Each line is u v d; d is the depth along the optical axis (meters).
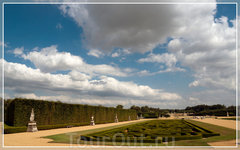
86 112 47.94
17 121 28.50
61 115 38.50
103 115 58.25
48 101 35.25
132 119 91.75
